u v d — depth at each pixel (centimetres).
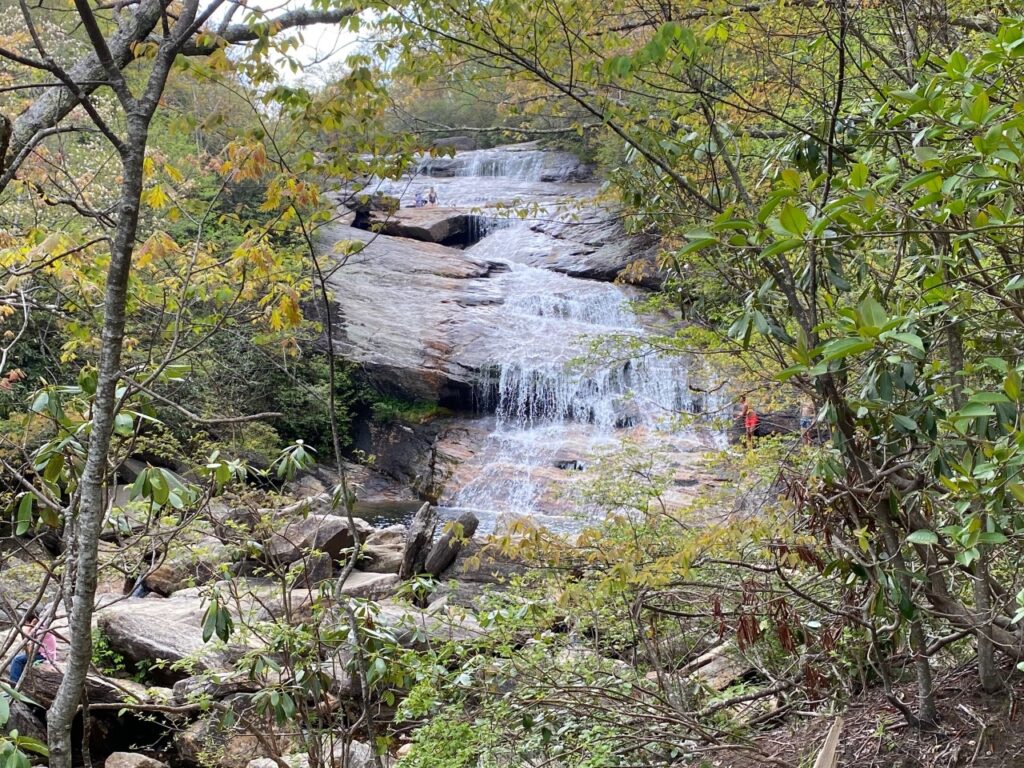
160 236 485
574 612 543
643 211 532
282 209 552
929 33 460
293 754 607
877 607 360
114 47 582
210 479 445
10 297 472
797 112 629
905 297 390
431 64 520
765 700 536
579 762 466
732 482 618
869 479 366
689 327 751
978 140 264
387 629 499
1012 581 462
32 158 625
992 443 292
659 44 391
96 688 748
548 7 468
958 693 444
